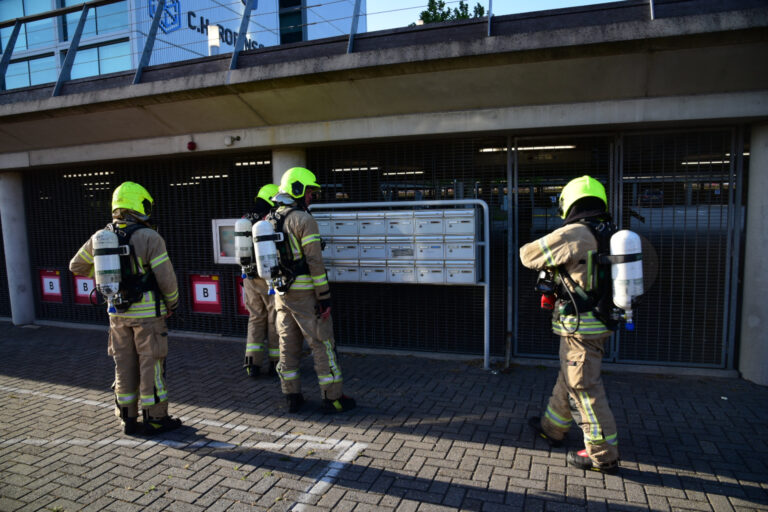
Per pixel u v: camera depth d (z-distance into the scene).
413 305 6.00
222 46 17.12
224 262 6.57
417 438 3.84
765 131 4.67
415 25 5.14
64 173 7.73
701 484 3.16
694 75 4.42
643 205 5.21
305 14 19.59
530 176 5.47
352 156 6.04
